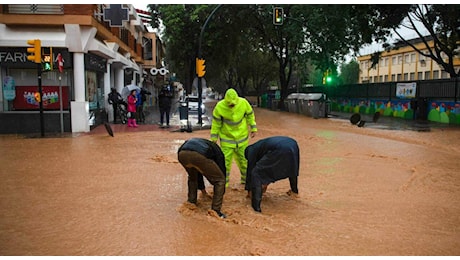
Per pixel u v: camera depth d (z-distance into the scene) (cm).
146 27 3978
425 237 518
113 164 989
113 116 2244
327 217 592
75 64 1709
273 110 4031
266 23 3641
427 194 734
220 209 604
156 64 4625
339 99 3612
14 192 721
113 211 613
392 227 553
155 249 473
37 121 1700
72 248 476
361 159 1091
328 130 1883
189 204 635
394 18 2400
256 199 614
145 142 1395
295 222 567
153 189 748
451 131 1817
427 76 5216
